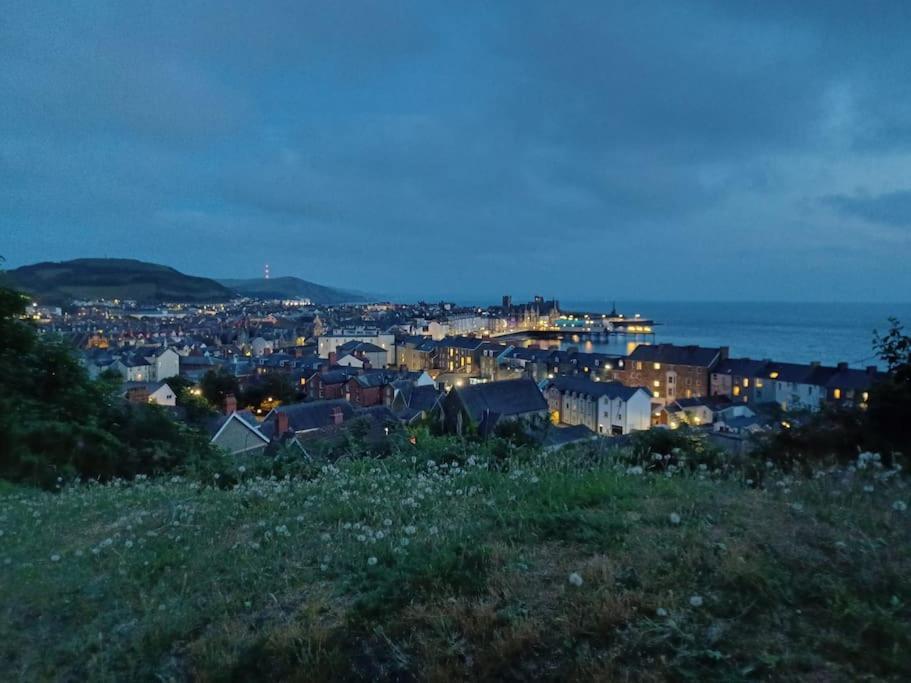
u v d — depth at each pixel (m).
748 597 3.65
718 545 4.28
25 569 5.88
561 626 3.58
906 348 8.95
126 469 14.86
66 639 4.54
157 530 6.92
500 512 5.73
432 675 3.40
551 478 6.79
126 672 4.06
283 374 68.12
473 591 4.20
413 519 6.03
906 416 8.41
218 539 6.44
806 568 3.91
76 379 16.97
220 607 4.66
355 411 37.28
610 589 3.88
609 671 3.16
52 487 12.53
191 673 3.94
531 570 4.39
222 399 60.66
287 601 4.63
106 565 5.95
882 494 5.39
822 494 5.44
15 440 13.00
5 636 4.61
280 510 7.32
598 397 53.25
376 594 4.31
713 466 7.90
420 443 11.34
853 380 53.00
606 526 4.93
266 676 3.74
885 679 2.92
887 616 3.27
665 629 3.41
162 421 17.72
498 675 3.37
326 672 3.63
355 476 8.77
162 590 5.12
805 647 3.19
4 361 15.54
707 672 3.08
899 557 3.95
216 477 10.16
